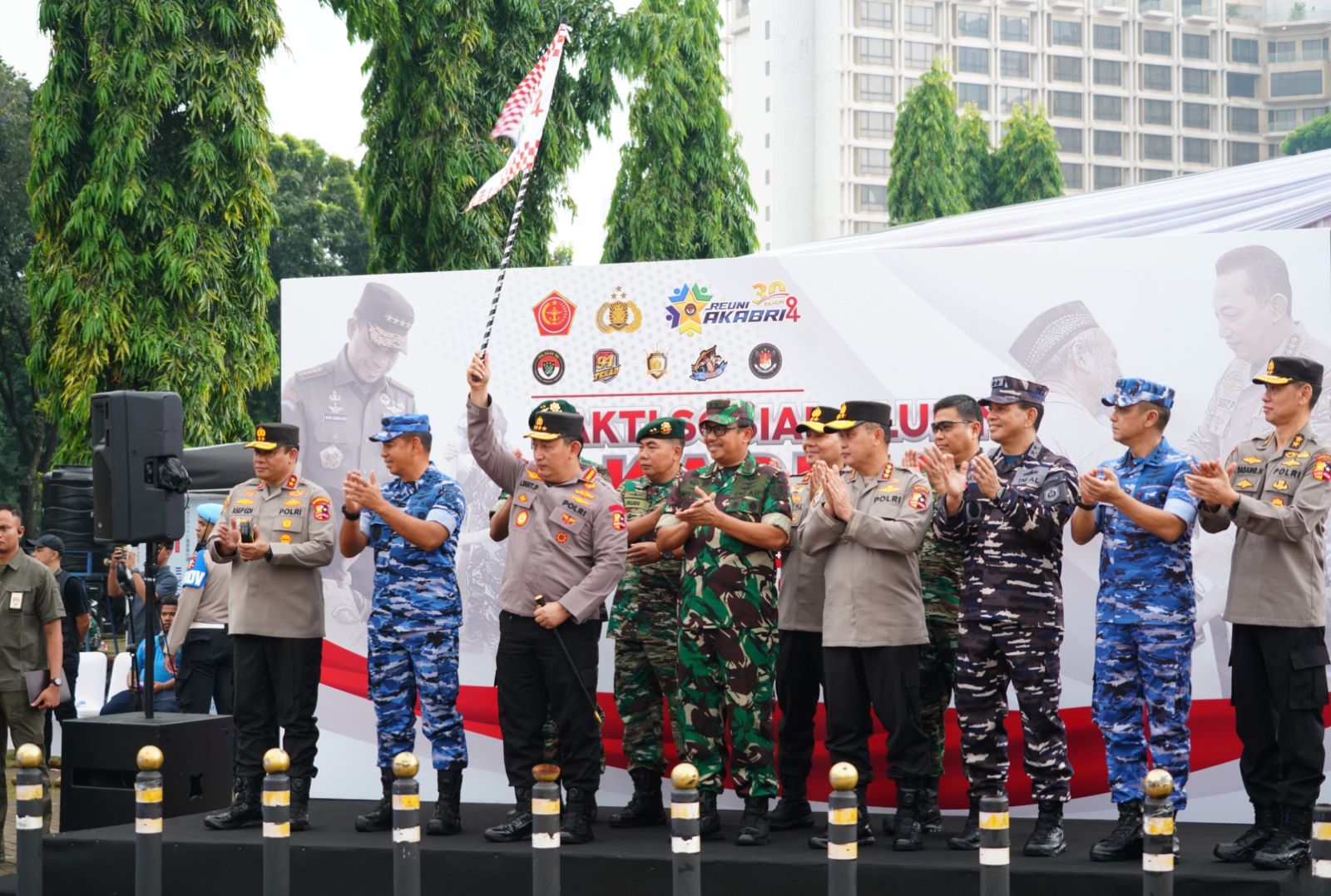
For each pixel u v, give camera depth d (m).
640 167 22.80
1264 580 5.36
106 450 6.75
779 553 6.57
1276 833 5.27
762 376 7.19
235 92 15.02
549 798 4.40
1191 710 6.62
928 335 7.00
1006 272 6.92
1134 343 6.75
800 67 69.75
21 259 26.61
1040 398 5.83
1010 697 6.81
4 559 7.36
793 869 5.39
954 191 37.62
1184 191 10.17
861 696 5.91
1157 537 5.49
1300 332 6.56
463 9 17.31
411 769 4.57
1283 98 74.00
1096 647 5.63
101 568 16.20
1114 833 5.48
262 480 6.62
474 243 17.30
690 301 7.30
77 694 9.99
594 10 18.14
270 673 6.43
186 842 6.00
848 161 69.12
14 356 28.14
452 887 5.77
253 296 15.47
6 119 26.28
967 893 5.19
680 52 22.95
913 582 5.87
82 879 6.11
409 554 6.35
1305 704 5.25
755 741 5.95
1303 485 5.31
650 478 6.59
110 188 14.62
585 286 7.45
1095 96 72.56
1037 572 5.66
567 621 6.00
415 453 6.45
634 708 6.65
